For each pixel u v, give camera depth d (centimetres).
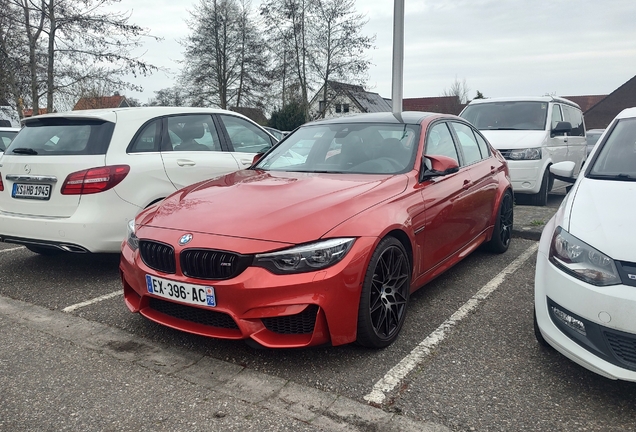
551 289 275
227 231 295
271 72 3309
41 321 378
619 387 277
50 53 1702
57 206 442
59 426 248
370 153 407
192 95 3472
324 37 3130
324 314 283
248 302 279
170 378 292
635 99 4741
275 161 443
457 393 271
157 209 352
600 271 253
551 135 859
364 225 303
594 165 350
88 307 404
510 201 555
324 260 282
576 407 258
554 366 300
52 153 456
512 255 543
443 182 404
